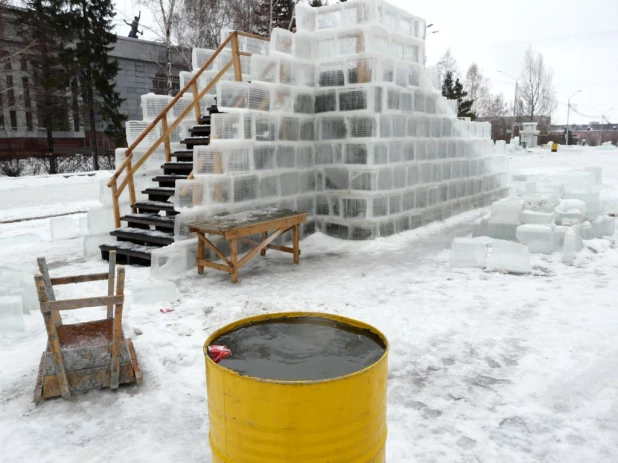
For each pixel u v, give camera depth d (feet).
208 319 17.72
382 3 29.58
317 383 6.67
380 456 7.71
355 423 7.05
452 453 10.19
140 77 120.06
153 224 26.27
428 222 35.81
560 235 26.86
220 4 85.92
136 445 10.66
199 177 24.54
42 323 17.78
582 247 27.22
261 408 6.81
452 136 38.34
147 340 15.81
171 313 18.33
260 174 27.73
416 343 15.52
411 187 33.42
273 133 28.40
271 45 28.76
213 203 25.21
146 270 24.34
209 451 10.43
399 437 10.73
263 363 7.77
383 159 30.37
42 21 88.89
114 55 113.70
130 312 18.38
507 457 10.07
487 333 16.21
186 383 13.24
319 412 6.75
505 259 23.66
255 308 18.81
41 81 90.53
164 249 23.32
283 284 21.94
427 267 24.68
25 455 10.36
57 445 10.68
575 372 13.55
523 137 169.58
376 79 28.96
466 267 24.52
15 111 110.93
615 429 10.98
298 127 30.19
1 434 11.08
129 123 30.09
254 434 6.93
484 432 10.91
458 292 20.48
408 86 32.32
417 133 33.73
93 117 94.58
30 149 106.01
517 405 11.98
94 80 93.25
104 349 12.79
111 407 12.12
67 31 89.71
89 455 10.34
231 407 7.09
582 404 12.00
